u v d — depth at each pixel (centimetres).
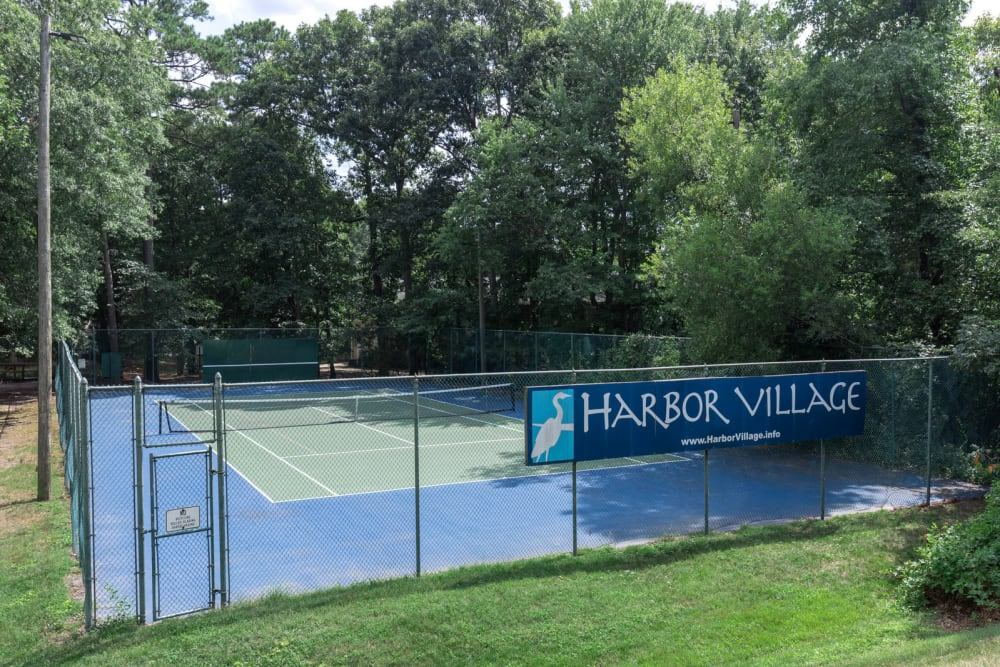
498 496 1562
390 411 3030
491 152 3497
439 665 750
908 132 2167
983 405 1720
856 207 2002
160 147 4031
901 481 1625
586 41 3478
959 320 2019
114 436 2395
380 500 1539
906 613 881
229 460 2009
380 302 4612
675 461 1902
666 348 2442
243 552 1186
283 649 771
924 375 1686
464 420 2795
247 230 4181
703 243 1925
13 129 2397
